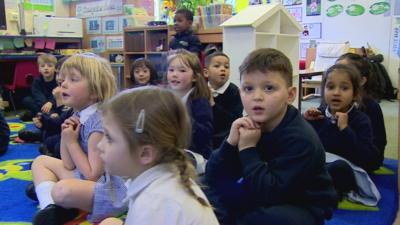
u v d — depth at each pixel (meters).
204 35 3.80
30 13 4.96
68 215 1.42
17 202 1.71
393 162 2.37
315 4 6.07
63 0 5.52
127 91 0.83
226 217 1.24
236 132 1.17
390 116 4.09
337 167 1.64
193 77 2.00
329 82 1.81
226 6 3.83
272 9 2.92
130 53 4.64
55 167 1.58
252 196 1.19
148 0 5.36
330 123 1.81
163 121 0.78
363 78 2.08
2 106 3.87
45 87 3.62
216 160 1.22
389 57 5.61
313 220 1.13
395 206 1.69
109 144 0.79
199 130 1.87
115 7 5.14
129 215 0.78
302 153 1.09
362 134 1.81
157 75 2.83
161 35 4.44
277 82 1.10
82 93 1.51
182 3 4.66
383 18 5.59
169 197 0.75
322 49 5.43
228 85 2.33
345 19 5.88
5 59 4.05
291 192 1.11
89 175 1.42
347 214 1.60
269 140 1.15
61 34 4.98
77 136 1.52
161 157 0.79
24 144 2.84
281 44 3.20
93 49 5.40
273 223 1.11
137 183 0.79
